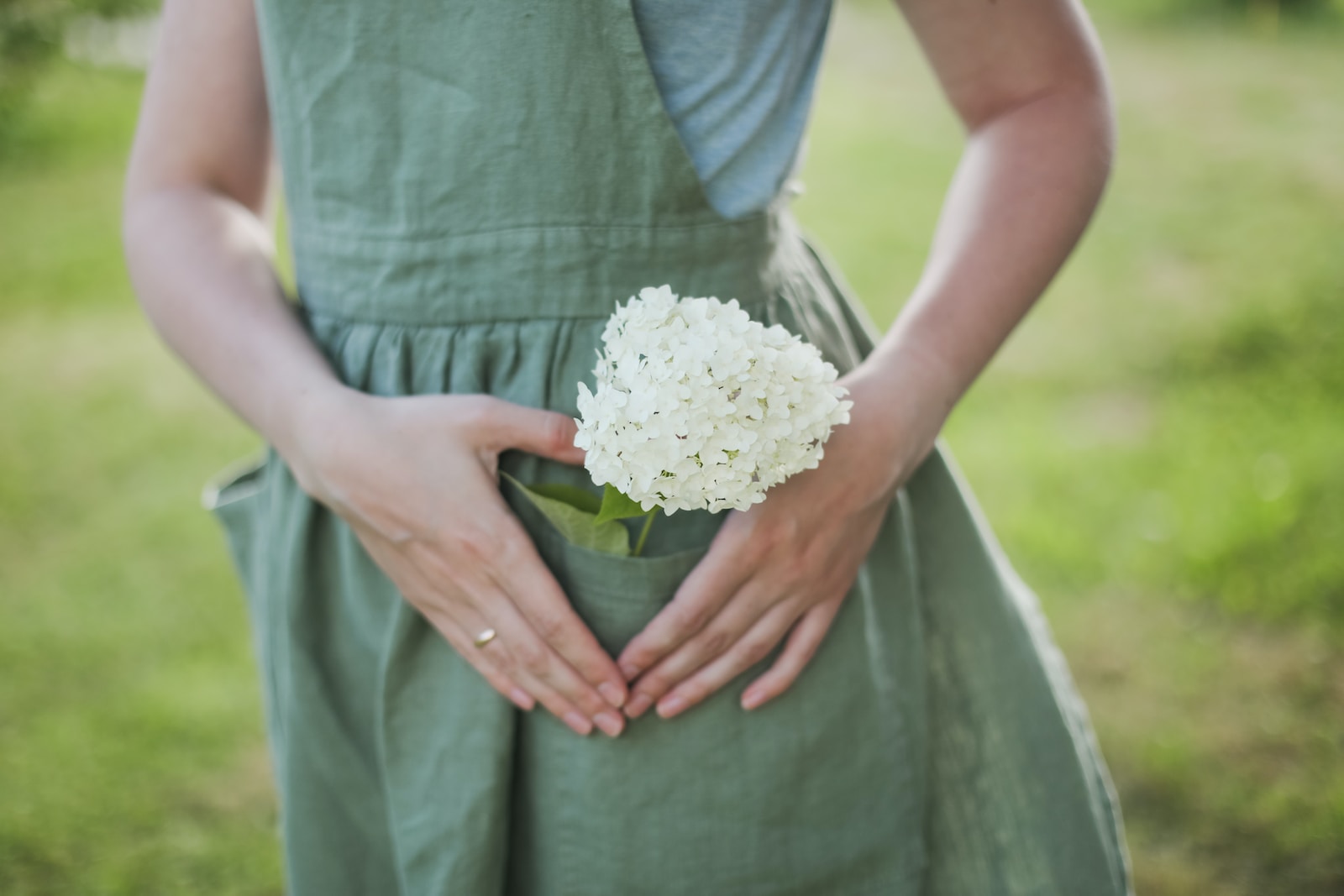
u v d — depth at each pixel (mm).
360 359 994
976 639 1146
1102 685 2520
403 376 980
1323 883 1979
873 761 1061
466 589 914
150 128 1057
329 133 964
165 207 1032
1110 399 3883
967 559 1142
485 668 955
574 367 958
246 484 1235
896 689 1091
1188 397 3855
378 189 962
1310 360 4020
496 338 962
